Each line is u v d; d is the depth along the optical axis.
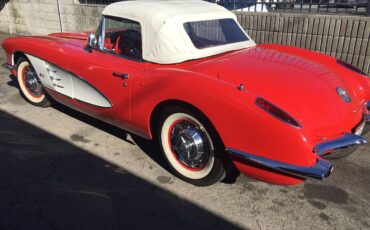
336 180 3.18
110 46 3.68
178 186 3.09
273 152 2.47
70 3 8.28
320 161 2.48
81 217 2.68
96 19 7.97
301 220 2.67
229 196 2.96
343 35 5.14
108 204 2.83
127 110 3.36
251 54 3.41
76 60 3.77
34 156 3.53
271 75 2.90
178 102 2.87
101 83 3.53
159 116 3.21
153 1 3.71
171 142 3.15
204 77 2.75
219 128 2.63
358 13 5.21
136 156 3.57
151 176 3.23
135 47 3.44
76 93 3.96
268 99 2.64
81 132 4.09
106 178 3.19
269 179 2.62
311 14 5.36
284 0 5.86
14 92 5.42
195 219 2.68
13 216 2.68
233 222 2.65
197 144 2.92
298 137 2.39
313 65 3.25
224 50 3.47
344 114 2.85
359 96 3.33
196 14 3.46
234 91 2.57
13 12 9.68
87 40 4.09
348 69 3.46
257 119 2.46
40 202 2.84
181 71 2.92
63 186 3.06
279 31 5.70
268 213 2.75
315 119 2.63
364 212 2.76
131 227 2.59
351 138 2.76
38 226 2.58
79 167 3.35
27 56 4.41
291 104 2.63
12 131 4.08
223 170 2.87
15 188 3.02
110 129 4.17
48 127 4.20
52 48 4.08
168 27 3.19
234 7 6.26
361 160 3.51
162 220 2.66
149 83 3.05
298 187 3.08
